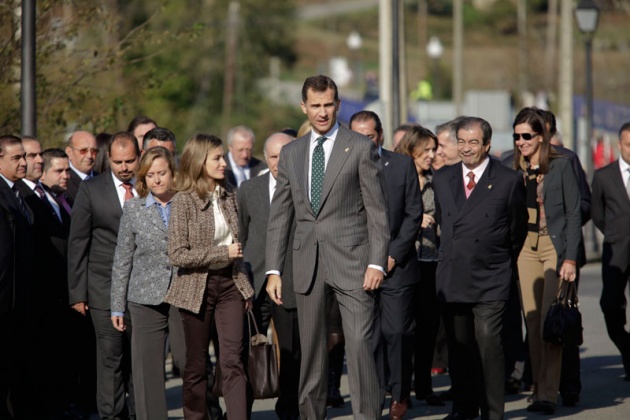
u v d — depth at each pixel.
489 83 150.88
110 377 19.66
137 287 18.31
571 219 20.94
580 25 51.59
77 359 21.42
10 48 29.55
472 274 19.03
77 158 22.59
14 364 19.69
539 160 21.22
